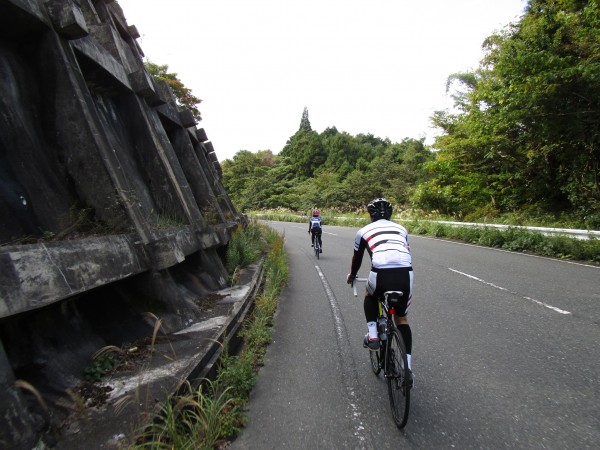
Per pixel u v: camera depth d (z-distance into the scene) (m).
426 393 3.76
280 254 11.45
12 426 2.29
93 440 2.67
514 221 16.30
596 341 4.72
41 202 4.09
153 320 4.69
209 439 2.90
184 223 6.81
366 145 69.38
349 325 5.98
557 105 12.85
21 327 3.17
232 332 5.08
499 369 4.15
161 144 7.65
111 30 7.08
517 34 16.02
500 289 7.40
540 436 2.98
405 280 3.56
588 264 9.41
